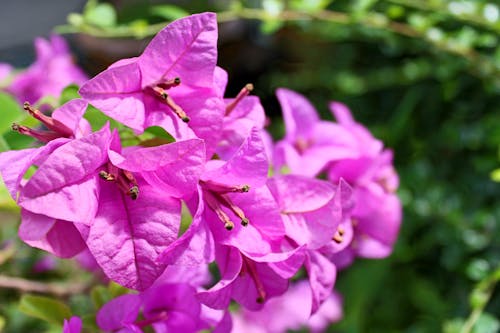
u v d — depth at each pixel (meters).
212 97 0.33
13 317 0.52
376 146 0.42
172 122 0.32
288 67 0.89
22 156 0.31
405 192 0.62
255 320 0.58
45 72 0.55
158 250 0.30
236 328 0.56
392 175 0.44
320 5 0.53
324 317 0.62
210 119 0.33
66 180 0.30
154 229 0.31
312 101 0.79
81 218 0.30
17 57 1.05
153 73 0.32
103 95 0.31
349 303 0.66
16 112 0.40
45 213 0.29
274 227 0.33
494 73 0.57
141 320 0.35
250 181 0.32
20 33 1.11
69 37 1.10
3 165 0.31
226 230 0.32
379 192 0.42
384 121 0.72
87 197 0.30
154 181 0.31
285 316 0.60
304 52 0.84
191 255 0.31
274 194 0.34
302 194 0.34
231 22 0.83
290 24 0.69
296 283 0.63
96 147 0.30
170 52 0.32
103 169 0.31
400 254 0.63
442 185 0.62
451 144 0.63
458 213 0.59
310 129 0.42
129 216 0.31
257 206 0.33
